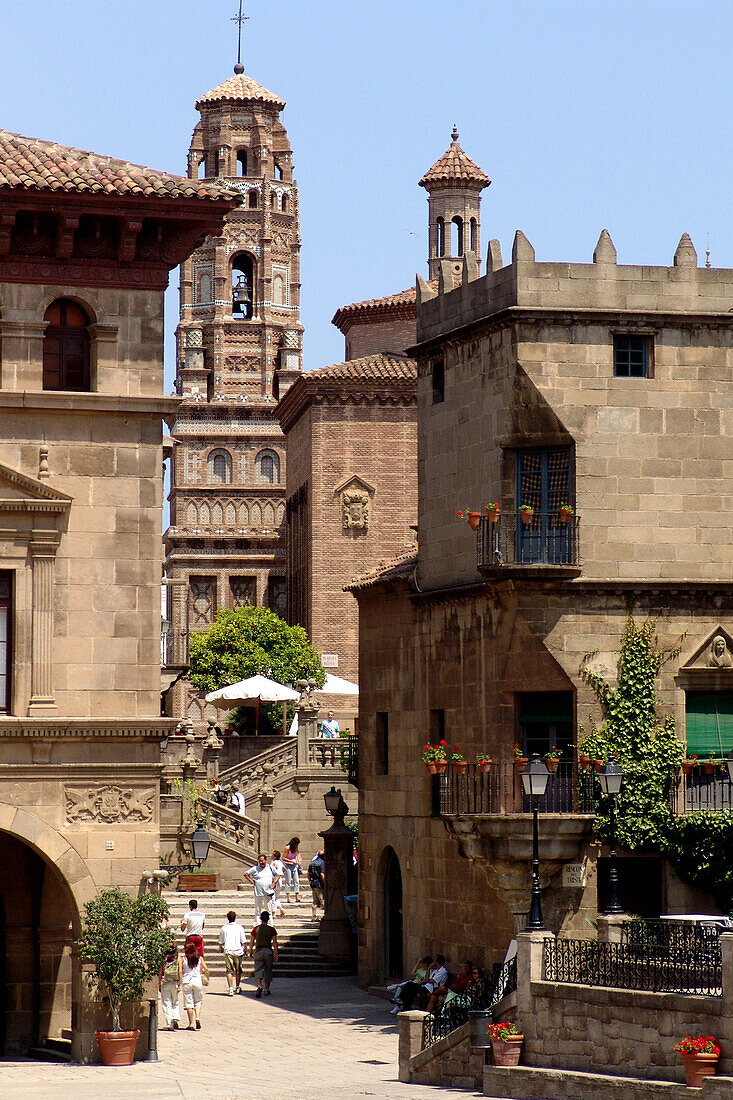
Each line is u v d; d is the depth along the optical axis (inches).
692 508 2074.3
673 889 2021.4
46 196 1742.1
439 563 2244.1
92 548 1777.8
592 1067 1574.8
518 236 2066.9
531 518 2065.7
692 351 2085.4
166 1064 1797.5
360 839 2502.5
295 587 4559.5
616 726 2031.3
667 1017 1502.2
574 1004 1599.4
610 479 2059.5
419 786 2292.1
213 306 5551.2
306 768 3149.6
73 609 1769.2
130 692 1776.6
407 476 4188.0
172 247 1824.6
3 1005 1889.8
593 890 2007.9
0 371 1779.0
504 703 2068.2
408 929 2317.9
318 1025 2106.3
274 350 5590.6
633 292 2078.0
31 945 1904.5
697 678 2055.9
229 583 5324.8
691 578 2062.0
